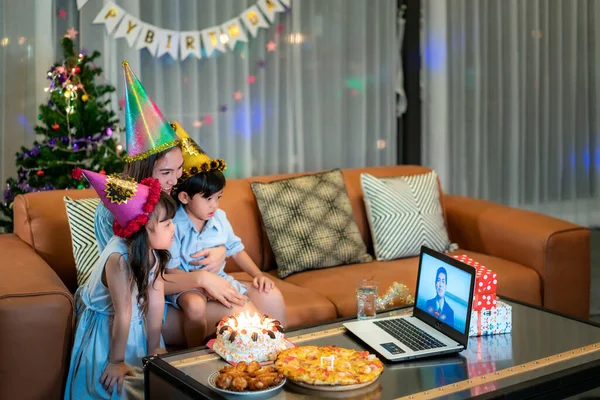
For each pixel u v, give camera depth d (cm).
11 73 302
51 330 203
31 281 208
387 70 387
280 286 264
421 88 404
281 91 359
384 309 229
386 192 307
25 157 282
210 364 185
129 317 204
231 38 338
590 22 469
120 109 307
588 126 479
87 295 213
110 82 317
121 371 203
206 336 229
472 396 166
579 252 291
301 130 364
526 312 232
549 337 207
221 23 336
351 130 380
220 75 341
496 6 424
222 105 343
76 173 198
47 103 299
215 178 235
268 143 359
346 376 166
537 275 288
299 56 359
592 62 473
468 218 320
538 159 456
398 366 185
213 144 343
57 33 310
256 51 350
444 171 411
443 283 205
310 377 166
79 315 220
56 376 206
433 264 212
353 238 296
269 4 345
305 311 247
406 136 410
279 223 284
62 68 276
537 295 287
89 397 206
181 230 237
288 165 364
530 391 172
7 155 305
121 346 203
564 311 292
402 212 305
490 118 433
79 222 242
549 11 450
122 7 315
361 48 375
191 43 330
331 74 369
